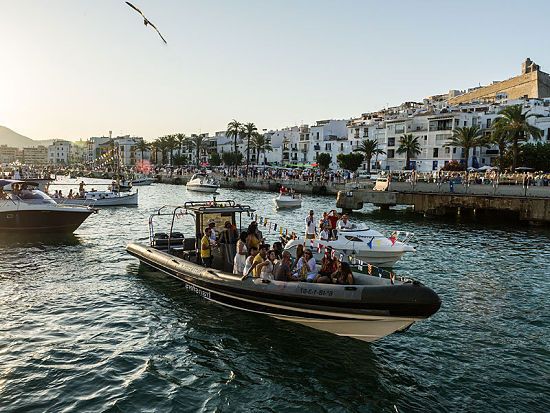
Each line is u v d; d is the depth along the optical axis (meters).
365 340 10.41
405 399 8.28
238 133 104.62
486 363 9.70
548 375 9.20
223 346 10.37
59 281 15.42
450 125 70.62
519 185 34.97
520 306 13.40
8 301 13.22
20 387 8.45
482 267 18.45
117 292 14.19
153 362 9.55
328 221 19.62
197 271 12.93
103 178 111.56
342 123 106.31
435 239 25.67
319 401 8.18
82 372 9.06
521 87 98.44
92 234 25.89
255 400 8.17
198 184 66.38
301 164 97.44
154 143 137.12
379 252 18.56
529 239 25.92
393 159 80.75
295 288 10.33
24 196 25.02
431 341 10.80
